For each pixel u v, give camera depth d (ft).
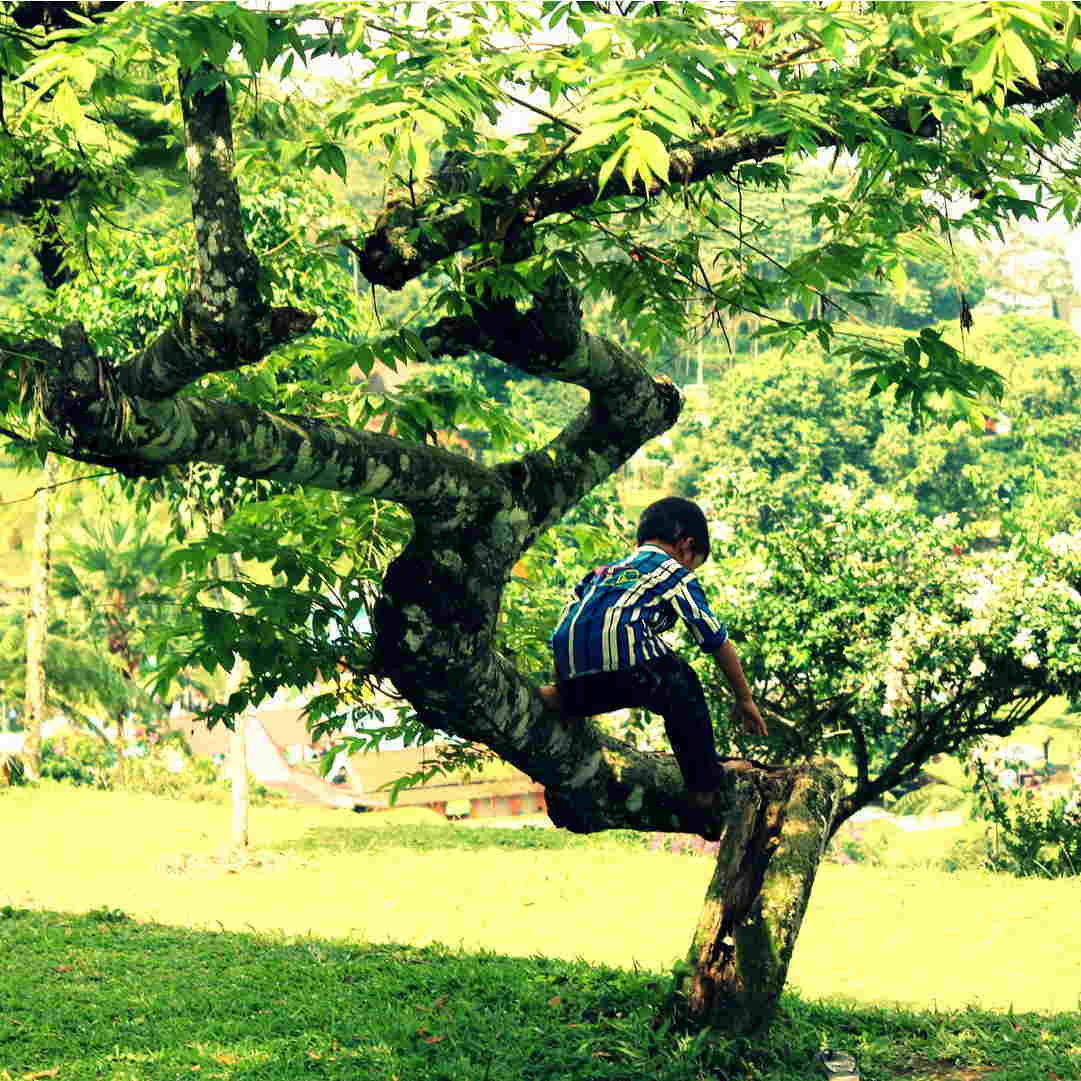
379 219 16.74
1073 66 14.94
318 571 20.66
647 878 60.64
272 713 116.78
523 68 14.64
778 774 22.70
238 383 22.50
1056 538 56.59
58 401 13.53
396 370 17.87
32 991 31.91
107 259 50.37
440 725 18.03
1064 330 252.21
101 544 114.42
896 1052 25.98
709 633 18.08
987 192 18.95
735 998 22.59
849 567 55.98
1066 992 38.99
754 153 17.72
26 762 92.53
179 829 75.46
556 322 18.06
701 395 228.02
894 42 14.15
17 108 27.25
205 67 14.84
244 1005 29.71
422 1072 23.15
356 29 15.06
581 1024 24.97
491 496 17.01
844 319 20.33
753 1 14.87
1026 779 81.20
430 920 51.90
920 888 55.88
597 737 19.24
